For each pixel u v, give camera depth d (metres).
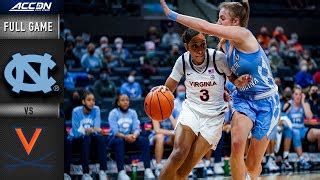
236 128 5.43
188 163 5.67
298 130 10.62
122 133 9.12
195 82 5.54
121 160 8.97
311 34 17.84
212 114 5.57
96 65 12.44
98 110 9.02
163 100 5.49
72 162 8.88
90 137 8.86
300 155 10.64
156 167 9.41
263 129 5.49
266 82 5.48
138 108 10.64
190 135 5.57
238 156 5.38
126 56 13.79
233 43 5.40
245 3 5.55
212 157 9.98
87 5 15.94
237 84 5.47
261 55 5.42
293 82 12.80
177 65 5.61
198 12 16.11
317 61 15.32
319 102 11.67
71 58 12.65
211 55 5.47
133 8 16.50
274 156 10.45
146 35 15.86
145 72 12.73
